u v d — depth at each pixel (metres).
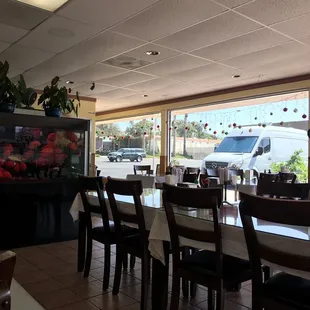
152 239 2.17
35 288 2.68
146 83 6.50
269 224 1.86
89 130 4.45
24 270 3.10
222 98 7.04
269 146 6.53
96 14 3.37
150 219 2.35
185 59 4.87
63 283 2.79
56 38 4.08
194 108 7.90
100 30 3.81
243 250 1.76
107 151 10.74
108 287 2.70
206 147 7.66
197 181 4.13
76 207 3.13
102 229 2.84
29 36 4.02
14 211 3.82
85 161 4.40
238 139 7.07
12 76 5.94
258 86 6.38
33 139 4.02
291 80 5.87
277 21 3.48
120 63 5.13
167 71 5.57
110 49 4.47
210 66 5.23
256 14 3.32
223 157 7.07
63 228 4.19
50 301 2.45
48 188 4.07
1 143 3.80
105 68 5.42
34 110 4.02
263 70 5.44
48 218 4.07
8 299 0.63
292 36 3.90
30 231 3.94
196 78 6.05
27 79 6.17
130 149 9.88
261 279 1.62
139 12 3.31
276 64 5.08
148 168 6.77
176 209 2.28
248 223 1.60
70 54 4.71
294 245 1.55
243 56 4.70
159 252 2.15
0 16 3.45
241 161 6.81
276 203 1.44
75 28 3.76
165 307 2.20
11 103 3.81
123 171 10.10
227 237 1.83
